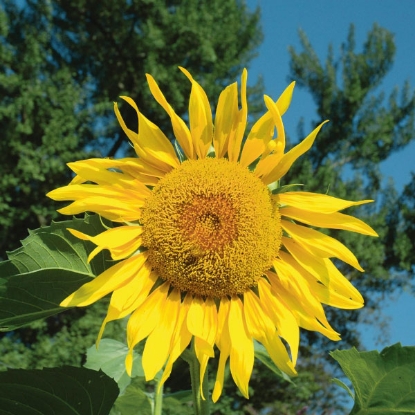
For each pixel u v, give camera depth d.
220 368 0.76
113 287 0.77
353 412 0.78
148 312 0.80
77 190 0.81
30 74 5.67
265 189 0.83
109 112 6.47
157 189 0.84
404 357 0.73
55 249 0.77
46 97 5.69
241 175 0.83
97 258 0.79
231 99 0.84
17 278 0.75
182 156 0.86
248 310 0.81
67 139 5.54
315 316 0.79
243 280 0.81
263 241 0.81
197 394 0.79
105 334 4.11
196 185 0.83
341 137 7.15
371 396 0.76
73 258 0.78
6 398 0.74
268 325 0.79
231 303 0.81
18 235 5.73
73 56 6.71
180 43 6.15
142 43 6.48
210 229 0.81
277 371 0.85
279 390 5.10
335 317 6.37
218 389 0.75
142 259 0.82
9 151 5.37
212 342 0.79
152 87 0.83
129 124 6.57
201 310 0.81
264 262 0.82
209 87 6.15
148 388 4.15
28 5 6.20
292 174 6.41
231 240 0.81
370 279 6.56
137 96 6.49
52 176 5.57
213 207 0.82
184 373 4.24
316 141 7.21
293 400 5.17
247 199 0.82
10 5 6.02
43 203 5.58
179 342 0.78
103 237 0.78
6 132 5.31
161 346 0.78
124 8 6.57
